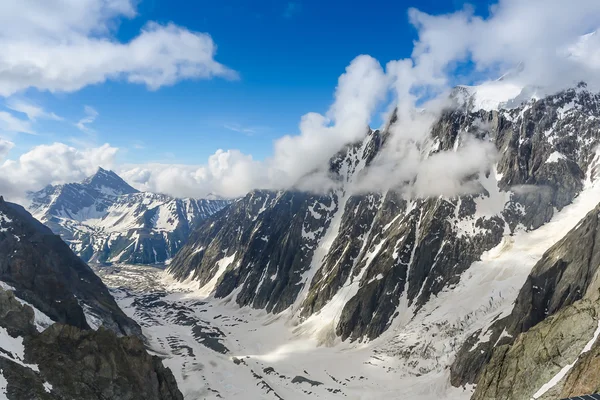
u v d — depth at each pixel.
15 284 127.38
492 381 72.69
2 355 80.75
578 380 55.41
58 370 85.81
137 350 104.38
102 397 87.81
